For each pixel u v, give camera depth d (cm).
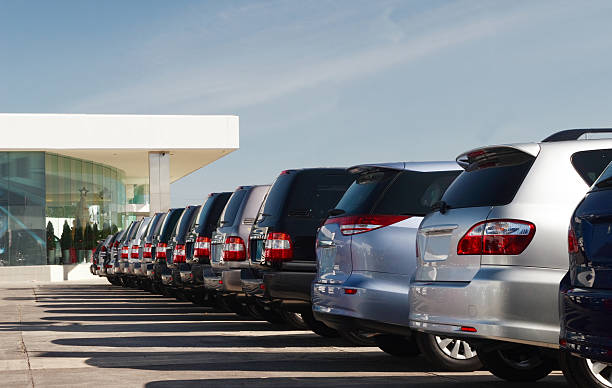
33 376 751
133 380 721
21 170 4044
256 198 1190
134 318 1422
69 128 3853
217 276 1269
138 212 6034
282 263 954
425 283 629
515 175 593
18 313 1580
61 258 4184
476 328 575
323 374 739
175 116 3934
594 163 594
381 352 893
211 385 689
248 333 1120
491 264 577
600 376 555
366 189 768
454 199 623
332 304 760
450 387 655
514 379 678
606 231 456
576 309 467
